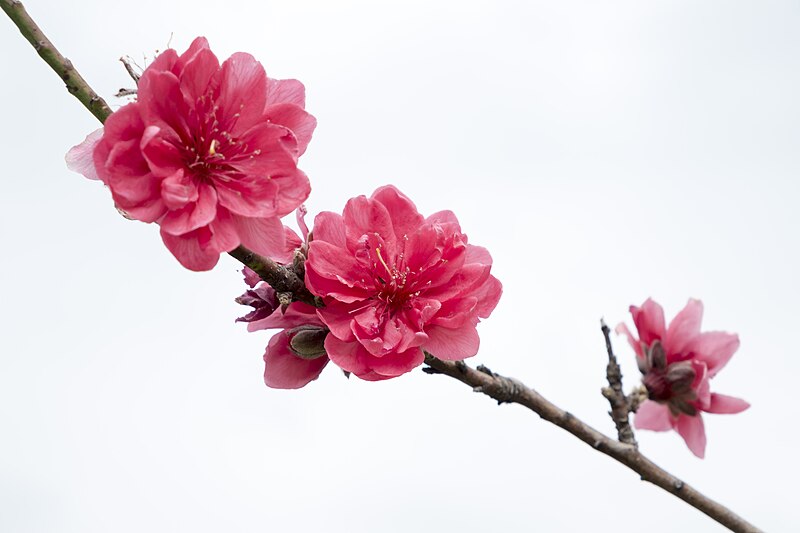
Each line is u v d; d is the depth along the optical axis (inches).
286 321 32.1
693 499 33.2
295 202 31.1
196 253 30.8
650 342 33.8
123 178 30.6
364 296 31.7
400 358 31.6
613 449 33.1
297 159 31.2
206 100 31.1
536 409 32.9
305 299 31.7
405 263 31.8
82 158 31.1
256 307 32.1
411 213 31.9
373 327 31.6
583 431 33.0
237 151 31.2
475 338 31.7
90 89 31.4
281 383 32.2
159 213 30.8
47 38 31.3
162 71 30.8
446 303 31.8
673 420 33.8
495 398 32.7
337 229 31.8
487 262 32.1
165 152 30.8
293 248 31.8
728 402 33.6
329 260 31.6
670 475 33.2
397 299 31.8
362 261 31.7
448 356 31.7
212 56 31.0
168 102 30.9
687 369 33.5
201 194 31.0
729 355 33.5
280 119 31.4
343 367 31.5
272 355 32.2
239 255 31.2
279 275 31.5
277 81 31.5
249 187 31.1
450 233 31.9
